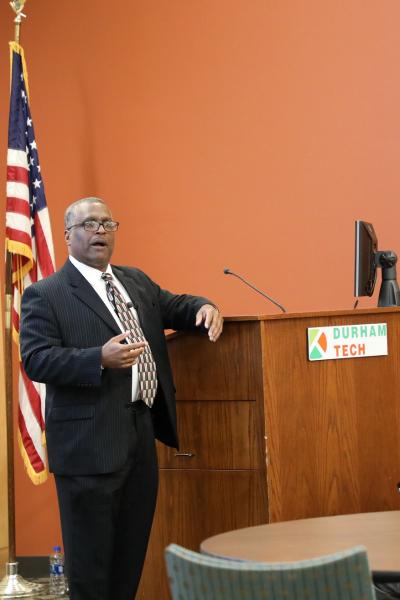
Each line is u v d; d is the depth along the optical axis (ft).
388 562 9.71
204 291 26.23
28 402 24.16
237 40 25.91
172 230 26.53
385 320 17.07
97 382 16.17
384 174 24.48
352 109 24.79
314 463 16.30
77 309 17.24
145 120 26.86
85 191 27.48
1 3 28.37
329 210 24.97
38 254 24.08
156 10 26.76
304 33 25.27
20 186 23.90
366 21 24.68
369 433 16.75
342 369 16.61
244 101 25.82
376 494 16.72
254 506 16.57
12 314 24.31
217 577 8.74
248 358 16.49
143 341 17.07
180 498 17.47
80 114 27.53
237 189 25.88
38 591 24.38
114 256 27.25
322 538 10.88
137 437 17.07
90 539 16.74
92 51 27.43
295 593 8.54
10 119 24.14
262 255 25.58
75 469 16.69
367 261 19.69
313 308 25.08
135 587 17.30
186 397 17.37
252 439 16.53
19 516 27.78
